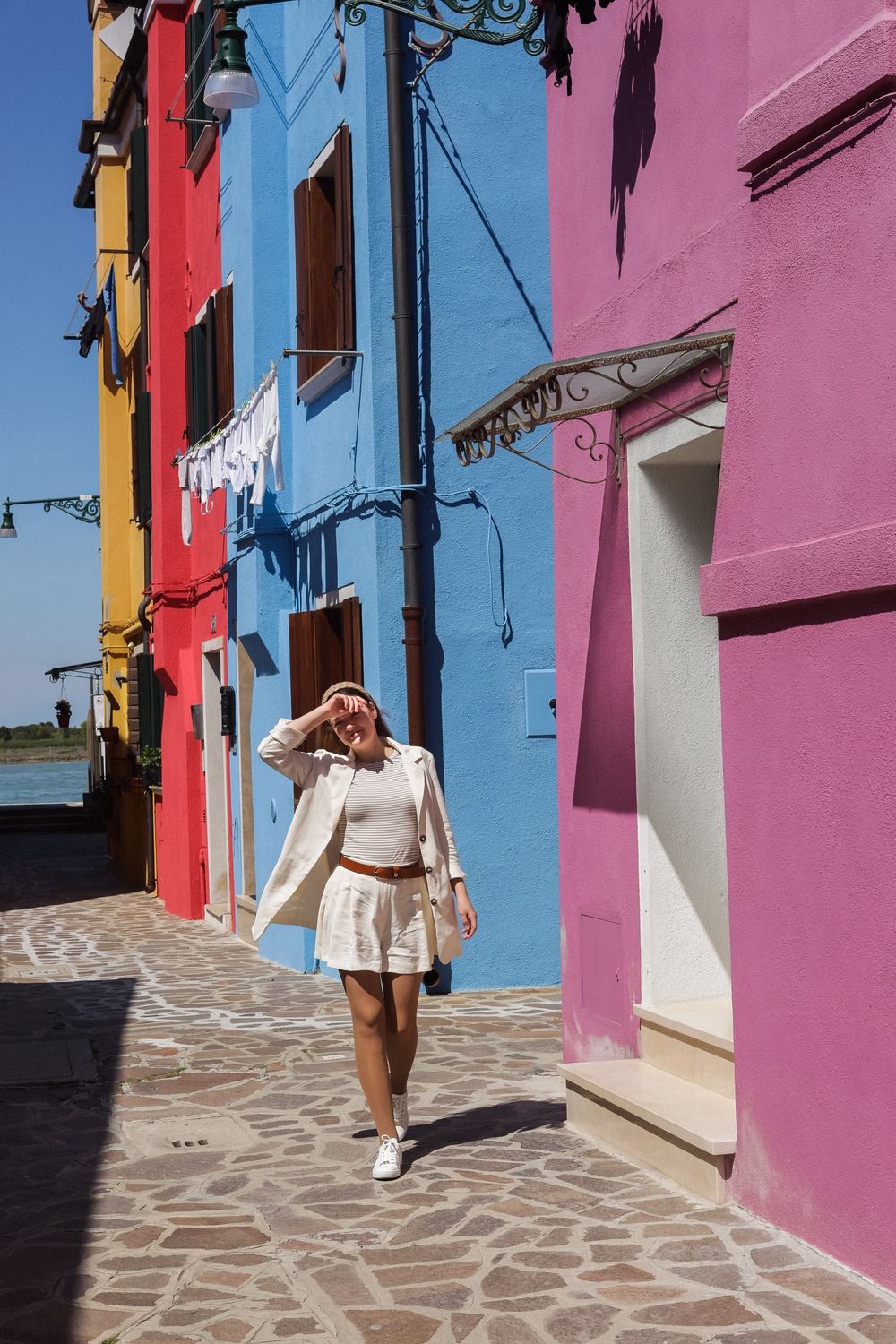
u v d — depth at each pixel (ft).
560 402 16.96
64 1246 15.20
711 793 19.95
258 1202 16.61
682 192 18.31
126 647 76.07
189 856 53.01
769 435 14.71
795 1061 14.35
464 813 33.65
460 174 34.24
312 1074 24.04
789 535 14.32
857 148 13.06
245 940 44.86
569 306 22.44
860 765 13.19
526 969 33.86
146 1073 24.70
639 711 19.88
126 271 69.62
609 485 20.95
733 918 15.62
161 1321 12.96
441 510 33.78
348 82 34.83
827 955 13.78
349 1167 18.01
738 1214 15.28
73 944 45.60
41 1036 28.40
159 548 55.01
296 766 18.17
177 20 54.34
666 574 19.98
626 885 20.33
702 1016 18.70
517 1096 21.79
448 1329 12.50
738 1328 12.19
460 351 34.04
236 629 45.62
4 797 207.62
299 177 39.17
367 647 34.09
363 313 34.06
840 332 13.38
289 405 40.52
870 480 12.91
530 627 34.24
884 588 12.62
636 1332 12.23
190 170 53.52
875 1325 12.09
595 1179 16.88
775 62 14.56
